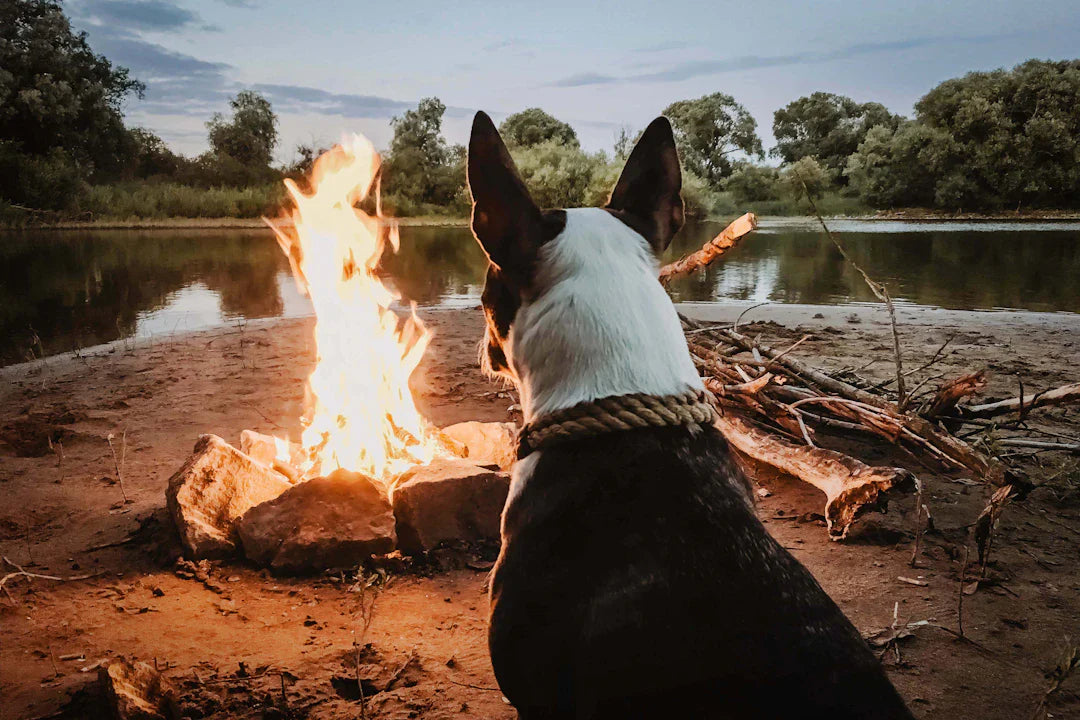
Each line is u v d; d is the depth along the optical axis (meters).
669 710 1.66
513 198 2.18
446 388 7.59
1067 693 2.89
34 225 39.44
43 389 7.56
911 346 9.38
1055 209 54.94
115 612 3.49
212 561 3.95
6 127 44.38
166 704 2.75
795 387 5.89
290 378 7.97
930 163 54.72
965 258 22.03
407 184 60.31
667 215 2.38
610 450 1.96
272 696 2.85
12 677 2.97
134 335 10.61
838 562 3.97
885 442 5.65
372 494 4.02
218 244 29.02
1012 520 4.45
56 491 4.91
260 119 68.31
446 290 15.41
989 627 3.35
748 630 1.69
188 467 4.27
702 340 6.64
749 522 1.90
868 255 23.48
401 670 3.04
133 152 55.16
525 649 1.86
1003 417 6.25
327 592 3.72
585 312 2.07
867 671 1.68
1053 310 12.54
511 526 2.04
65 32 46.59
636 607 1.72
